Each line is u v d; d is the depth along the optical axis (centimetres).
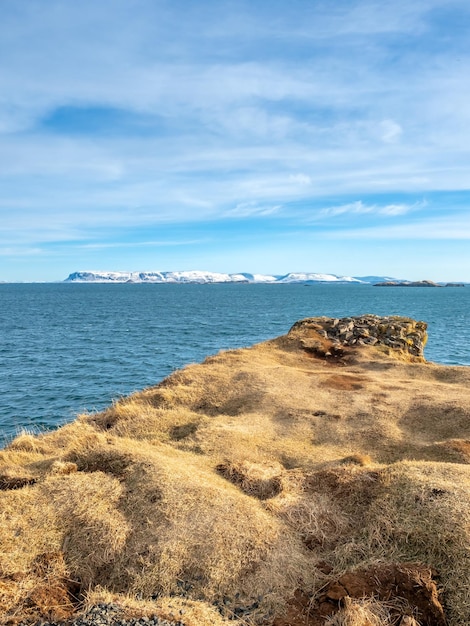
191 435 1311
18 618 609
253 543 747
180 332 5734
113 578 709
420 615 600
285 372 1891
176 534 759
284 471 1041
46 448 1252
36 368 3506
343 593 639
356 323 2633
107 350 4341
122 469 964
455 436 1305
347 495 885
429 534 705
